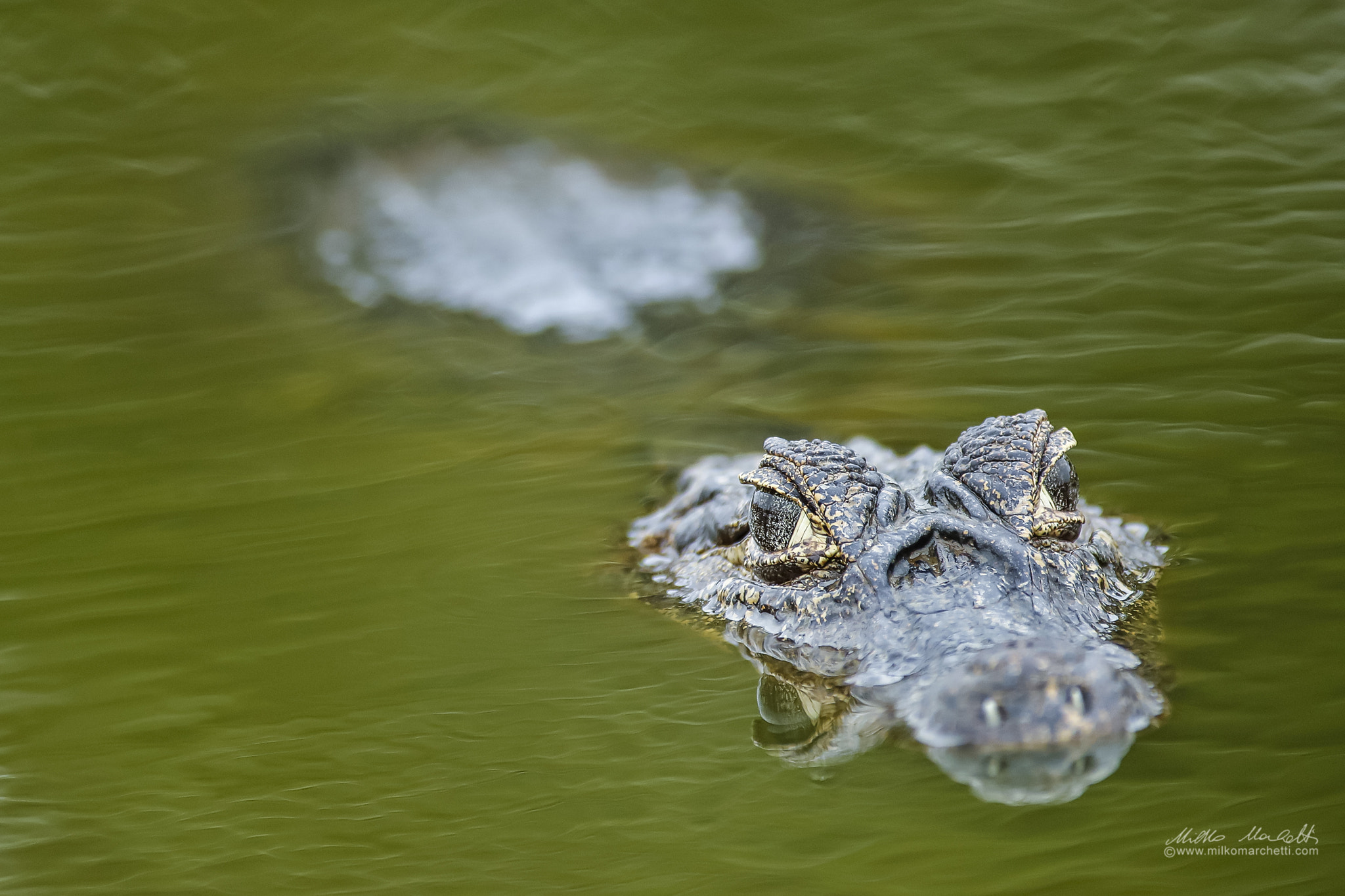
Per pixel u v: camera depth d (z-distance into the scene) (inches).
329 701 494.3
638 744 454.0
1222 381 758.5
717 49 1467.8
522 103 1393.9
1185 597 513.7
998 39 1423.5
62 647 546.9
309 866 397.4
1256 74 1293.1
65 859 405.4
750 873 381.7
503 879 386.0
